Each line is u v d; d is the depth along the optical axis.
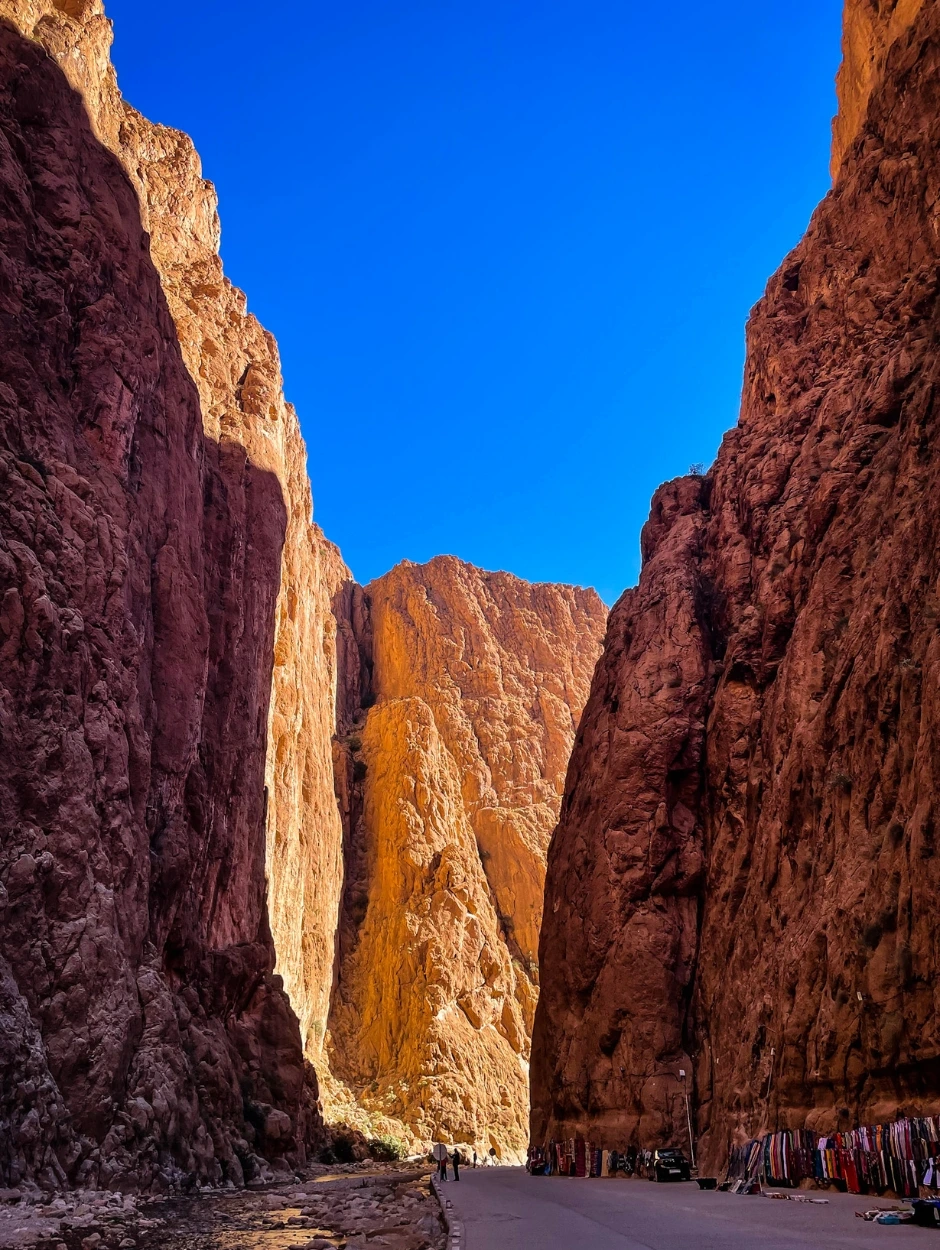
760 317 46.50
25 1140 25.72
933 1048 19.92
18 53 43.38
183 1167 32.88
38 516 35.03
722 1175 28.86
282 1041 47.28
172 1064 33.75
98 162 46.94
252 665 55.59
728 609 41.50
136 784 37.19
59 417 38.53
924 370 31.89
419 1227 19.31
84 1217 22.53
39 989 29.20
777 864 30.70
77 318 41.84
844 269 40.56
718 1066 32.25
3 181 39.50
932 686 21.75
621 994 37.09
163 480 46.31
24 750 31.64
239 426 59.75
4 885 29.33
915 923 21.06
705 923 36.59
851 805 25.98
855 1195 19.97
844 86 47.88
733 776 36.75
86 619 36.19
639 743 40.56
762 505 40.88
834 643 31.06
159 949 39.53
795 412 40.78
